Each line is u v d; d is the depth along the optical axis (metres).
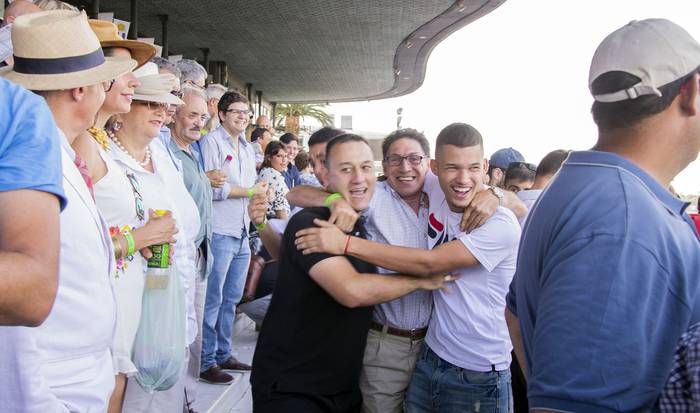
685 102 1.22
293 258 2.17
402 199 2.49
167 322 2.48
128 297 2.35
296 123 25.42
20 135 1.22
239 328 5.83
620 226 1.13
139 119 2.74
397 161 2.40
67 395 1.67
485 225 2.22
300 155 8.59
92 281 1.73
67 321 1.67
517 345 1.66
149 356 2.44
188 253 3.07
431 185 2.48
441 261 2.18
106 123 2.73
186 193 3.10
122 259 2.31
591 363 1.07
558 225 1.24
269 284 4.55
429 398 2.37
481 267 2.29
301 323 2.17
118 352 2.30
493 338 2.31
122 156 2.65
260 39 11.90
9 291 1.11
